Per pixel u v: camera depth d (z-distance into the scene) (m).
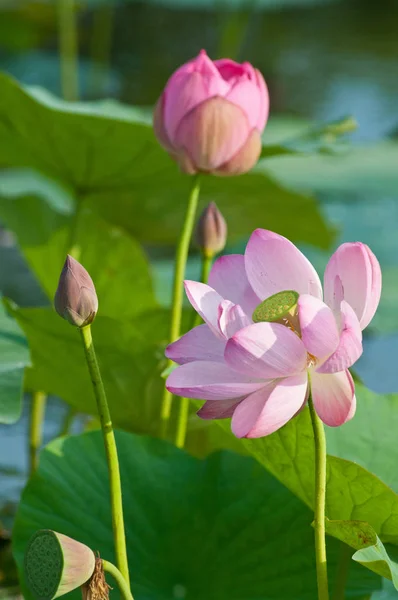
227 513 2.91
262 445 2.79
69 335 3.02
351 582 2.85
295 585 2.85
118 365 3.05
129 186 3.28
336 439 2.89
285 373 2.64
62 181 3.32
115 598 2.84
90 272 3.37
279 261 2.69
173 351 2.69
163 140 2.98
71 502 2.90
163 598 2.85
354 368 3.68
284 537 2.88
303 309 2.62
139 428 3.12
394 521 2.76
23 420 3.44
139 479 2.93
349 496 2.76
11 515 3.19
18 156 3.31
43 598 2.64
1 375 2.83
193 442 3.17
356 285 2.67
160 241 3.81
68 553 2.63
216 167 2.99
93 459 2.93
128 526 2.90
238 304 2.71
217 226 3.03
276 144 3.21
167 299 3.57
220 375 2.66
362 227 4.25
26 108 3.17
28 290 3.79
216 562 2.88
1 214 3.40
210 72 2.95
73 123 3.16
